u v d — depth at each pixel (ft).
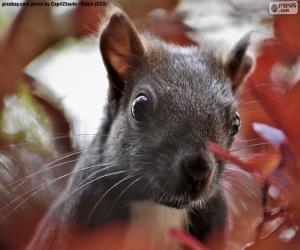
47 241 4.82
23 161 4.83
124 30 4.81
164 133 4.72
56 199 4.88
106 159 4.80
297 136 3.85
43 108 4.77
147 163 4.73
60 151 4.82
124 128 4.77
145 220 4.82
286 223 3.84
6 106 4.74
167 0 4.75
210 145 3.66
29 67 4.76
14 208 4.84
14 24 4.70
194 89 4.74
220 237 4.75
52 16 4.71
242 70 4.83
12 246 4.83
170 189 4.71
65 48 4.79
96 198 4.80
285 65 4.50
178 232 3.65
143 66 4.80
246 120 4.54
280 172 3.67
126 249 4.65
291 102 4.03
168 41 4.80
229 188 4.79
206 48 4.83
